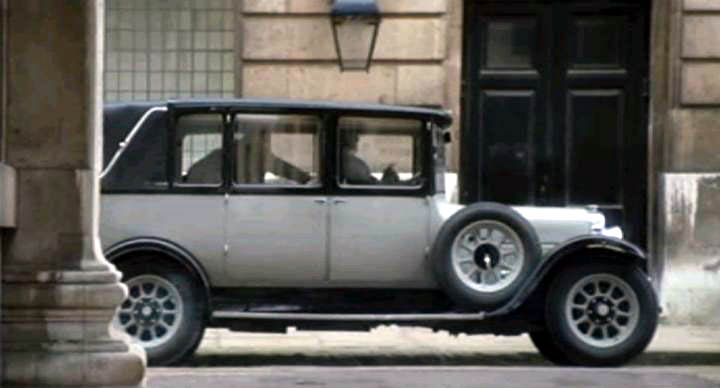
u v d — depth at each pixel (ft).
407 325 41.73
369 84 56.13
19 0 26.03
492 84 58.13
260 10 56.13
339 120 41.83
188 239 41.14
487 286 41.55
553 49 58.13
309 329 42.09
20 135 26.04
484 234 41.65
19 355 25.41
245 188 41.45
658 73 57.16
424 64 56.18
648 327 41.70
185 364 42.50
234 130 41.55
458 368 39.88
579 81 58.13
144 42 57.72
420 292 42.29
